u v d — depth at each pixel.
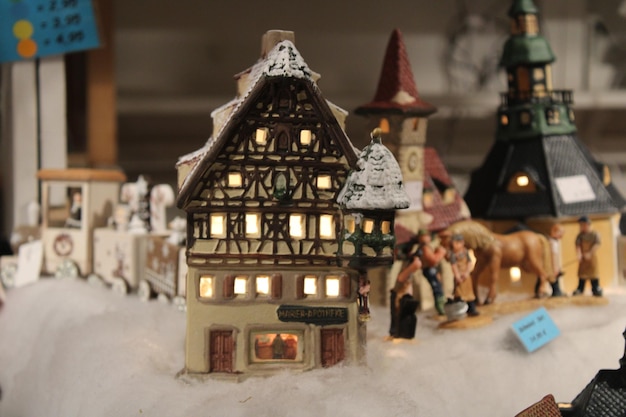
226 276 0.72
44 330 0.87
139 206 0.99
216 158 0.71
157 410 0.67
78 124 1.16
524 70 0.96
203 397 0.68
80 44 1.09
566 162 0.94
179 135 1.23
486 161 0.99
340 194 0.71
